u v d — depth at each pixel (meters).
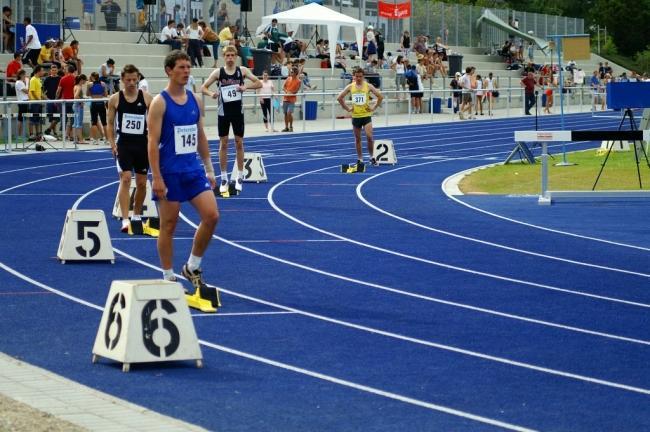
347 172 57.97
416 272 30.41
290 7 112.56
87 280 28.08
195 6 101.56
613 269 31.62
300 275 29.55
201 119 24.97
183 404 17.42
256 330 23.02
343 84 103.94
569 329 23.73
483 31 144.25
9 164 57.62
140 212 35.97
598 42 178.62
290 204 44.75
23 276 28.53
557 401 18.05
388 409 17.39
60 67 73.19
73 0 91.44
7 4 82.94
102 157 62.22
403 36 121.56
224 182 46.50
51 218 39.31
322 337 22.50
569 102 135.12
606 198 48.66
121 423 15.82
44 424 15.34
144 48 92.75
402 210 43.84
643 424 16.81
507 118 108.50
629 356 21.34
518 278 29.84
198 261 25.17
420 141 81.31
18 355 20.52
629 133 47.03
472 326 23.83
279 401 17.72
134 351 19.42
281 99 94.44
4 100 67.75
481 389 18.72
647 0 191.75
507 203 46.91
